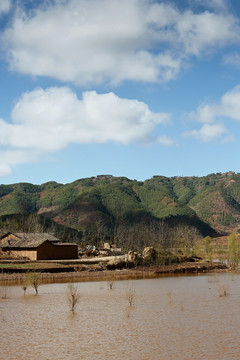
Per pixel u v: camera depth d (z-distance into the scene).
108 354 25.39
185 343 27.81
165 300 48.25
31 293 53.69
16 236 114.62
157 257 108.31
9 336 29.94
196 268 100.31
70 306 43.00
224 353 25.33
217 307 42.78
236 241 113.81
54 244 102.69
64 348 26.75
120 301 47.31
